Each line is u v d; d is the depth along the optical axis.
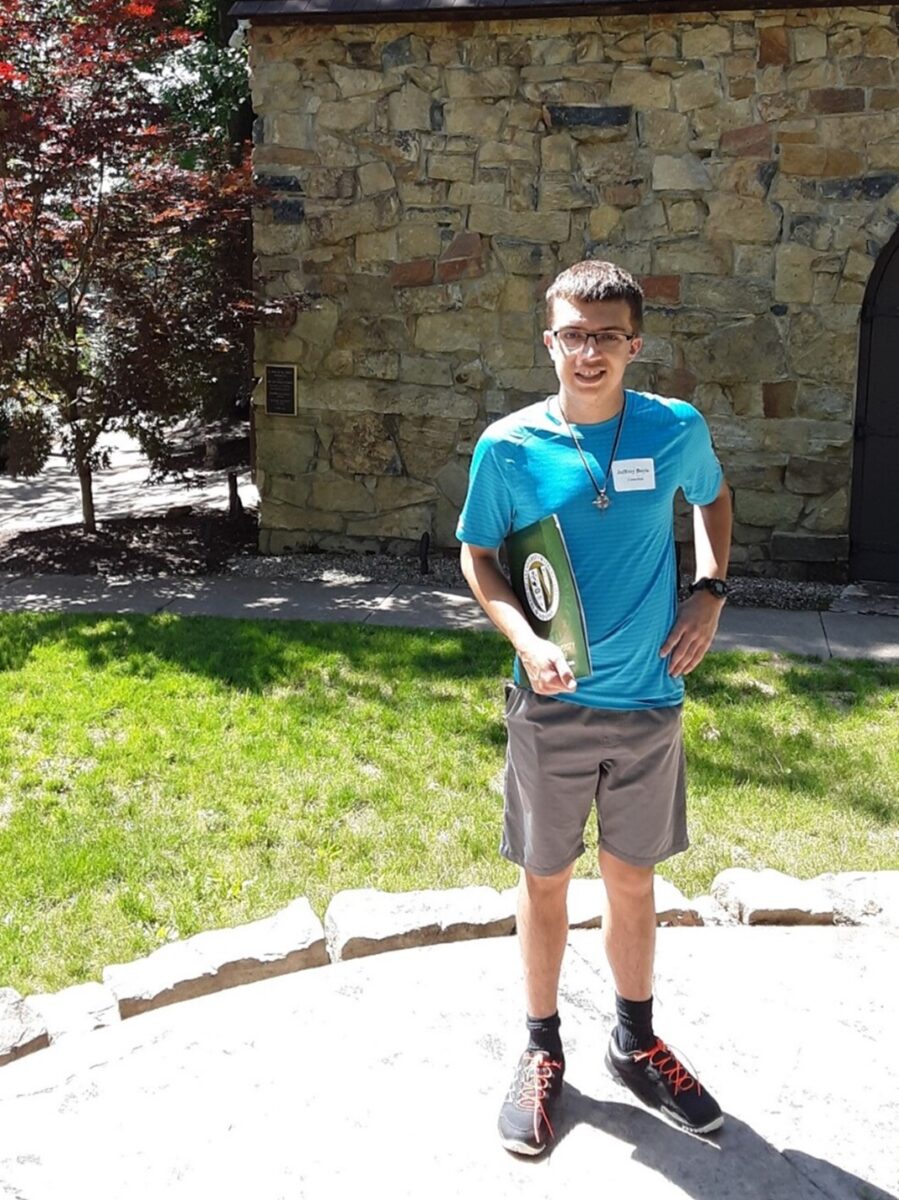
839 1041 2.91
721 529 2.59
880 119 8.05
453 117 8.64
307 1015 2.99
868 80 8.02
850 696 6.12
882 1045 2.90
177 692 6.09
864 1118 2.64
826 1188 2.44
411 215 8.84
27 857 4.39
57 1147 2.54
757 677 6.42
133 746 5.39
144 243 8.98
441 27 8.52
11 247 8.59
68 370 9.15
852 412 8.48
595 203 8.55
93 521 10.18
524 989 2.83
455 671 6.46
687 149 8.34
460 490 9.16
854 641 7.20
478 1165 2.48
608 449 2.36
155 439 9.56
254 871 4.33
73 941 3.88
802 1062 2.83
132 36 8.63
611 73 8.35
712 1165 2.49
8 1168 2.48
